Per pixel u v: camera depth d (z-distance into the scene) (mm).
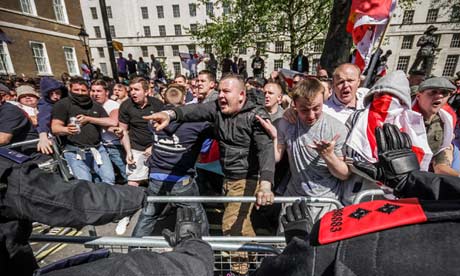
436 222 491
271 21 12227
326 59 4812
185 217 1161
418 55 8234
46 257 2578
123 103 3318
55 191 936
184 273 770
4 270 904
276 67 33688
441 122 2031
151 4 38375
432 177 671
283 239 1518
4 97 3344
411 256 454
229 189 2113
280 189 2336
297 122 1918
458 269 412
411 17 28562
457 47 27984
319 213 1688
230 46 13734
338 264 497
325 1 10320
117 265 751
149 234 2412
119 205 1073
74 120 2879
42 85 3242
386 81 1596
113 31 39531
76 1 19266
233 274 1761
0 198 866
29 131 3258
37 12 16406
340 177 1703
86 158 3125
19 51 15383
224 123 1979
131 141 3359
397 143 829
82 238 1467
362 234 526
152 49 40281
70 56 19000
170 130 2164
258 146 1850
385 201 606
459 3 26422
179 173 2277
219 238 1518
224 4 13734
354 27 3266
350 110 2332
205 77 3516
